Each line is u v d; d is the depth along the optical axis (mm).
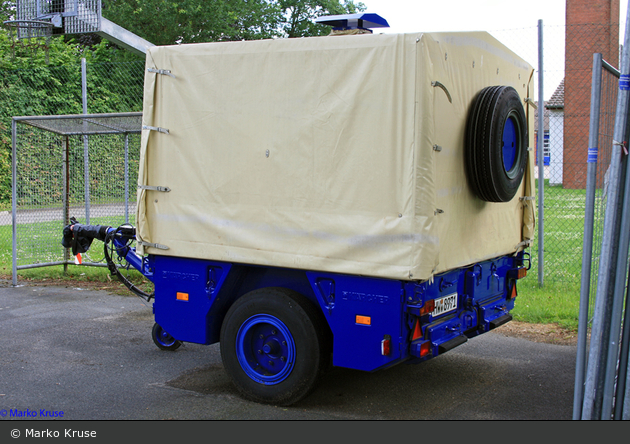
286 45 4180
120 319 7098
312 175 4098
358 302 3988
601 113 3836
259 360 4500
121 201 9844
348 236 3963
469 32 4301
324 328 4297
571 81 10742
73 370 5230
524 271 5582
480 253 4684
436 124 3832
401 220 3771
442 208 3957
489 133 4191
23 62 18281
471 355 5730
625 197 3141
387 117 3812
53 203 10172
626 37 3037
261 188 4312
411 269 3734
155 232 4840
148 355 5711
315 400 4555
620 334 3461
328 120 4027
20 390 4711
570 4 25859
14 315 7250
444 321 4312
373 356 3949
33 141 10188
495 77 4805
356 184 3934
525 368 5340
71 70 17375
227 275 4570
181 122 4656
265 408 4363
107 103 16453
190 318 4801
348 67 3945
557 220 11203
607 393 3250
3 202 17281
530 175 5641
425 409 4375
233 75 4406
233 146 4426
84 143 9578
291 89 4164
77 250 6328
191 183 4629
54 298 8219
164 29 23516
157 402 4477
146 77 4773
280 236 4234
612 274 3227
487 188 4336
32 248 10312
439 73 3861
